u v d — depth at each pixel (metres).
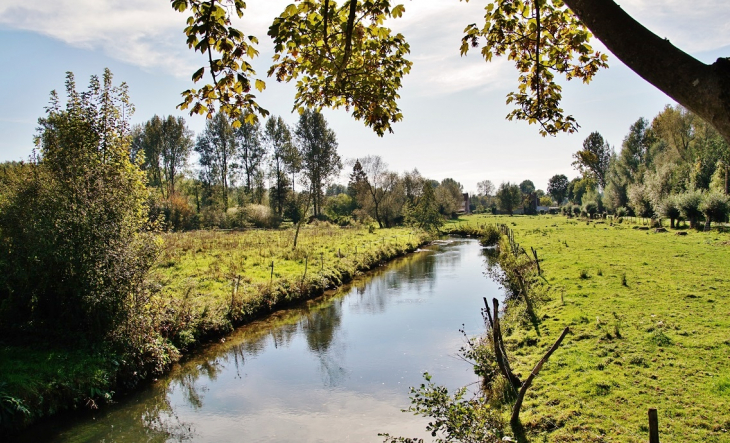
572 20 4.80
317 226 57.34
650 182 45.66
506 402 8.68
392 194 67.31
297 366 12.84
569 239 35.41
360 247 34.00
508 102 5.50
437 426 6.82
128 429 9.38
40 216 10.88
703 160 43.50
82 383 9.82
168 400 10.80
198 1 3.82
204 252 27.56
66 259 10.70
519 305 15.48
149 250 12.01
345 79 4.68
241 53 3.83
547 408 8.10
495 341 9.06
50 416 9.17
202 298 16.66
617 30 2.16
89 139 11.51
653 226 43.47
